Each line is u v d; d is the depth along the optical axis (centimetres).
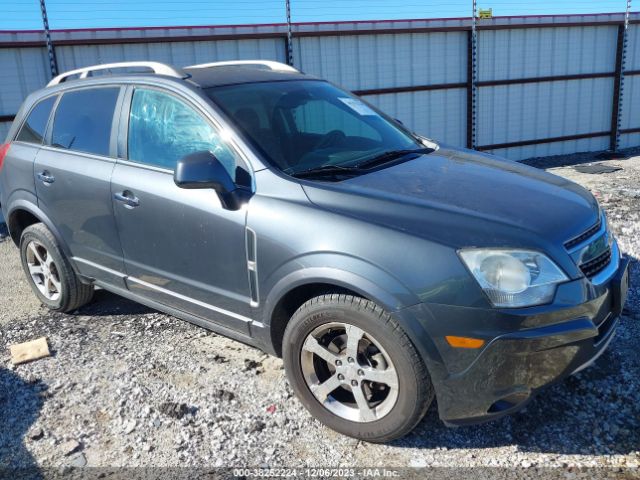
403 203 276
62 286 440
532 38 1304
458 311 248
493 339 245
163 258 347
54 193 410
